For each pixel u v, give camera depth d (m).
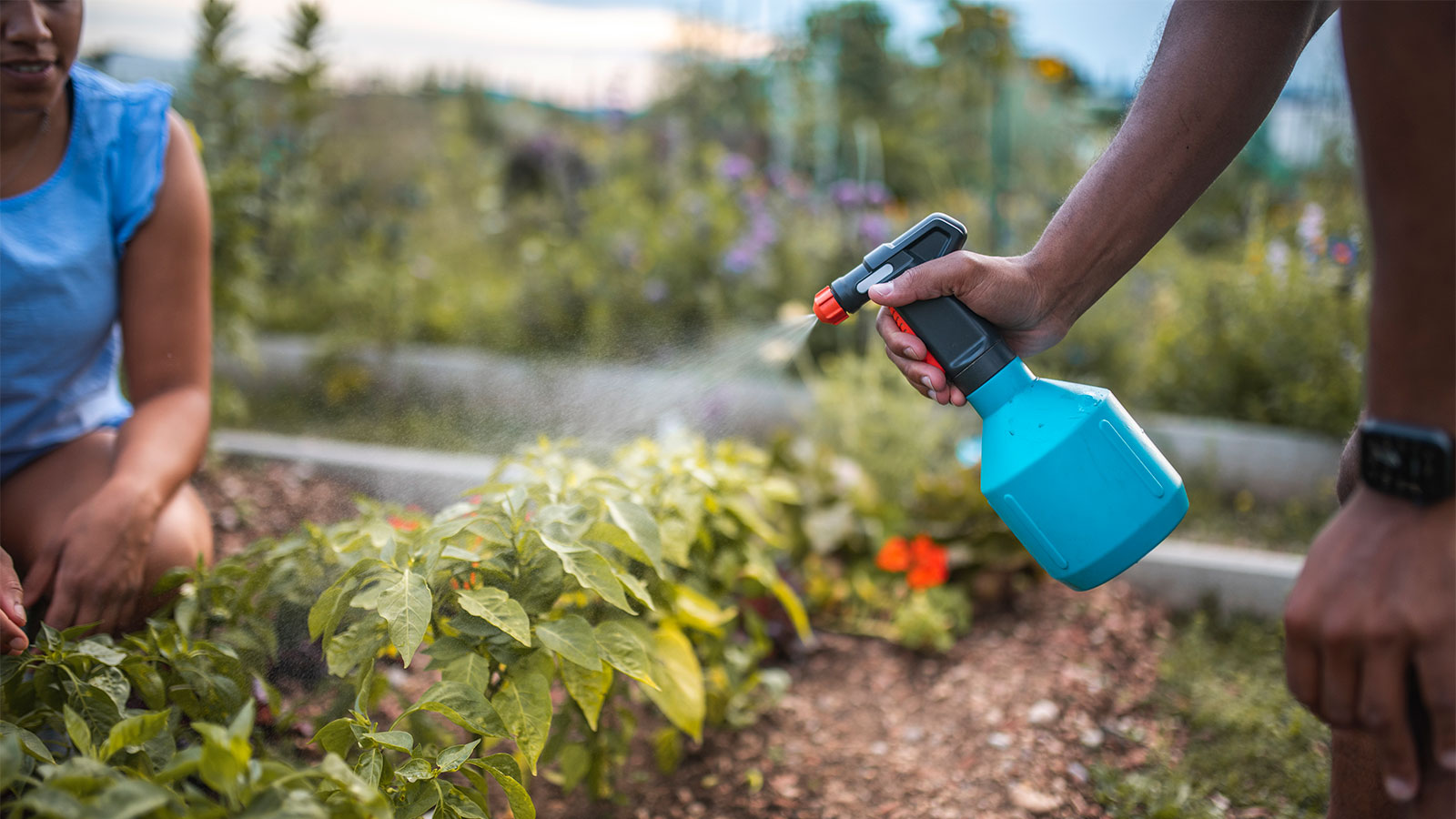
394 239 4.61
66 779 0.89
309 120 3.94
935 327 1.25
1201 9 1.21
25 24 1.34
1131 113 1.26
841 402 3.29
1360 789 1.16
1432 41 0.74
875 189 4.70
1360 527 0.85
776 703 2.15
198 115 3.36
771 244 4.37
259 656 1.51
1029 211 4.73
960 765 1.95
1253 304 3.63
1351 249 3.52
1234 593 2.65
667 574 1.67
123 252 1.64
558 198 5.42
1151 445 1.19
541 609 1.38
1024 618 2.56
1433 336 0.79
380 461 2.94
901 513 2.80
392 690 1.94
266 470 2.90
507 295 4.47
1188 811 1.81
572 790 1.86
